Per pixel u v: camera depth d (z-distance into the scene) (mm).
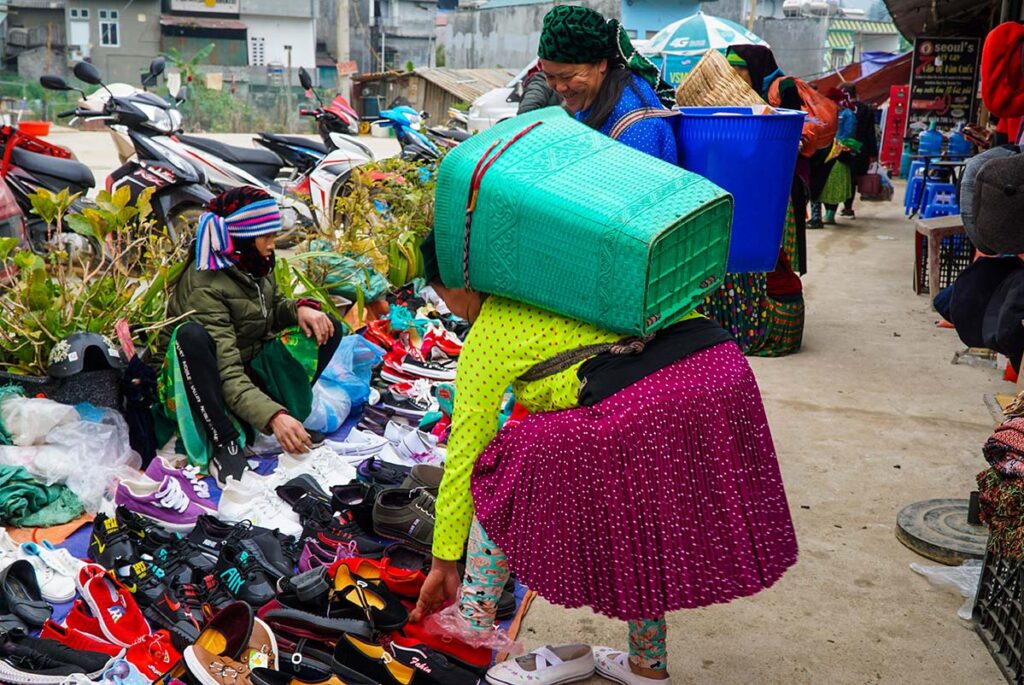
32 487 3541
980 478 2711
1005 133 6523
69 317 4312
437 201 2330
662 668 2670
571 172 2182
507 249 2193
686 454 2131
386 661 2590
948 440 4777
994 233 3531
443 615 2537
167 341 4180
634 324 2068
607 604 2145
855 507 3990
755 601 3252
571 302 2139
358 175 7227
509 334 2266
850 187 12914
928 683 2795
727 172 3668
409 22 54625
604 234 2053
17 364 4215
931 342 6715
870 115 13516
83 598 2844
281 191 8469
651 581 2113
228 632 2582
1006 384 5715
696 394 2145
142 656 2564
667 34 14367
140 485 3521
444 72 31562
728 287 6211
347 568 2936
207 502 3611
